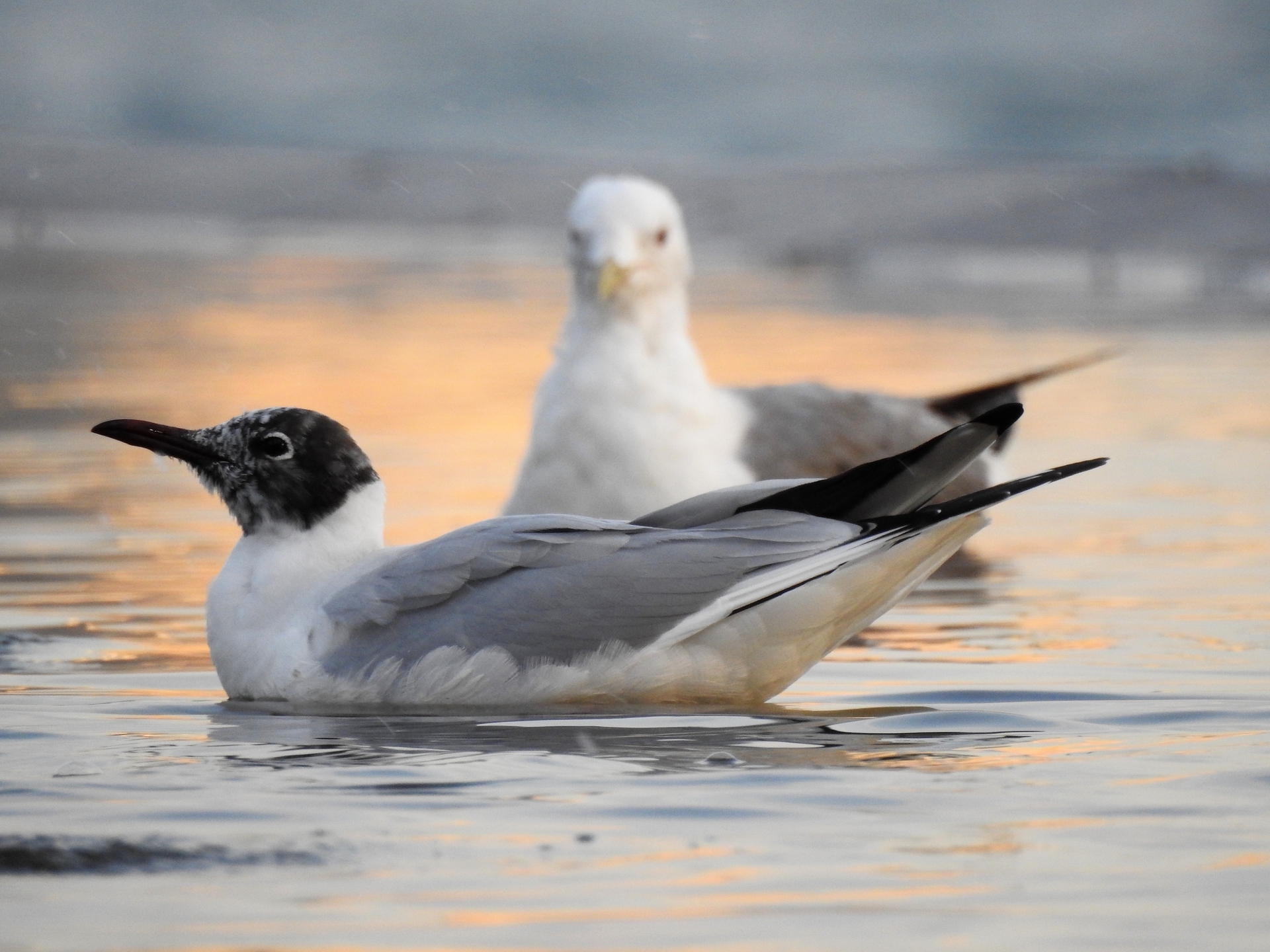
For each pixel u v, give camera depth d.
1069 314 30.19
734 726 8.60
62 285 34.09
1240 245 36.50
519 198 45.22
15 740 8.28
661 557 9.20
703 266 37.47
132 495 16.45
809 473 13.73
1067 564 13.66
